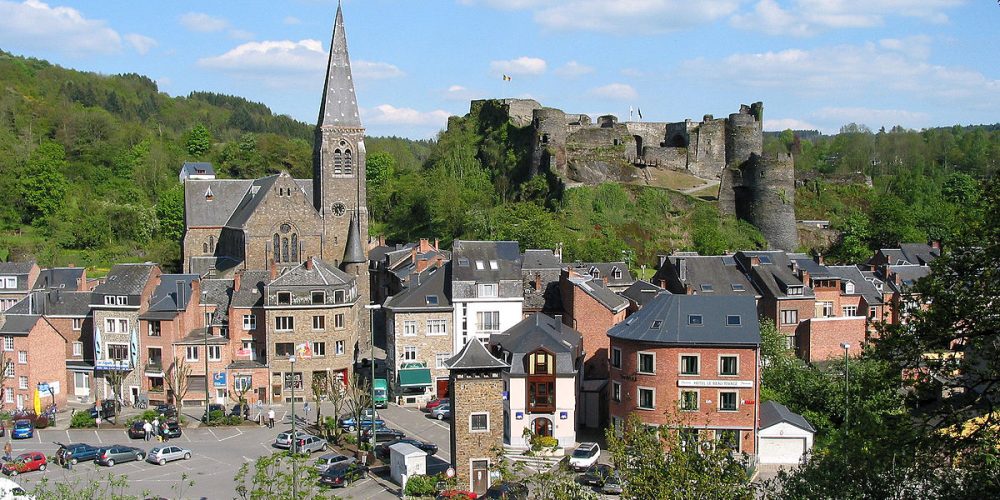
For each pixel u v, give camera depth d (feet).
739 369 229.04
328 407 296.71
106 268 517.96
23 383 305.12
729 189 525.34
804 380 260.01
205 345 297.12
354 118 434.71
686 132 584.40
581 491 152.56
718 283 357.41
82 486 208.13
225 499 202.49
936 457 117.70
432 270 334.24
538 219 465.06
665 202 520.01
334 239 433.48
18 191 593.42
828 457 132.16
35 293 326.85
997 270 112.47
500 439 207.62
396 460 218.18
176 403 281.74
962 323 114.93
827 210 564.71
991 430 112.88
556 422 245.45
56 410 296.51
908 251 435.53
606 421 265.34
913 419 120.78
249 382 304.30
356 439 250.16
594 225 499.10
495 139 619.26
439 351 303.68
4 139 653.71
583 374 279.69
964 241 116.16
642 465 131.75
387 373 311.68
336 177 432.66
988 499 109.19
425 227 570.87
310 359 305.94
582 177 539.29
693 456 130.00
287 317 304.30
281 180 405.59
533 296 320.91
